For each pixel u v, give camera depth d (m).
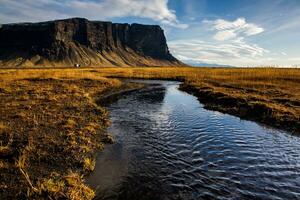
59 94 28.95
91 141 14.09
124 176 10.48
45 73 58.97
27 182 9.32
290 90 33.56
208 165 11.78
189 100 31.17
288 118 19.45
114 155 12.59
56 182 9.32
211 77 55.38
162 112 23.39
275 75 52.28
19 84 36.34
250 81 44.97
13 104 22.05
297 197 9.27
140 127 17.92
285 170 11.44
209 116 22.00
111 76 66.94
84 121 17.97
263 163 12.14
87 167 10.91
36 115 18.48
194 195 9.23
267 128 18.39
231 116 22.12
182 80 58.72
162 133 16.62
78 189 8.98
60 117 18.31
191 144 14.63
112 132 16.41
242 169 11.43
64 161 11.32
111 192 9.26
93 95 32.00
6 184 9.13
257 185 10.05
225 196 9.21
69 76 50.47
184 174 10.81
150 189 9.54
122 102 28.48
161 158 12.45
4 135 13.85
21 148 12.05
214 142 15.08
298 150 14.00
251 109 22.84
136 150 13.41
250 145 14.68
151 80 61.00
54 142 13.15
